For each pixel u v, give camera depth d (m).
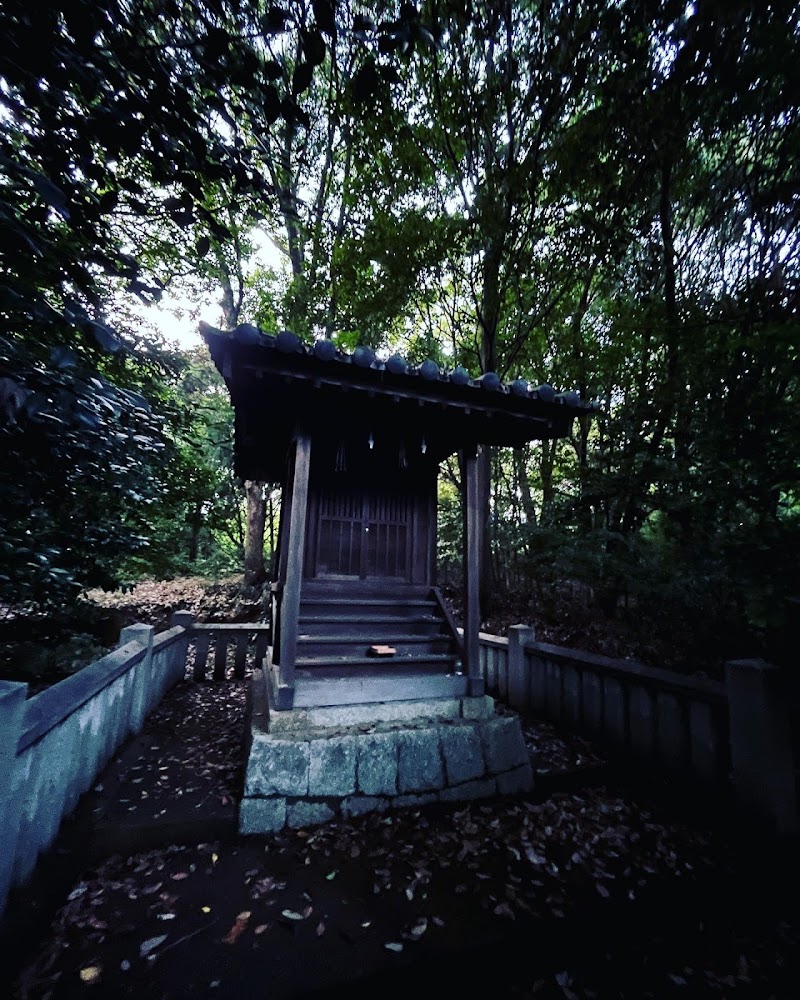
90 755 3.54
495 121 8.49
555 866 2.96
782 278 5.12
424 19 3.65
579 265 8.55
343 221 9.27
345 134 8.47
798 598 2.53
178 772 3.90
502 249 8.20
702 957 2.36
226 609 11.23
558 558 7.16
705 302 6.92
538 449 11.88
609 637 6.70
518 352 9.91
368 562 4.81
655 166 6.84
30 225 2.30
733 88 4.04
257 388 3.82
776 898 2.76
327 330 11.21
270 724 3.68
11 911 2.27
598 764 4.33
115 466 4.23
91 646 5.91
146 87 2.07
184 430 6.19
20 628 5.57
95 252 2.32
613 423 6.91
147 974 2.10
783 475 3.18
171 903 2.55
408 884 2.77
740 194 6.70
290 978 2.12
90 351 4.11
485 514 9.43
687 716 3.90
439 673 4.41
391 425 4.47
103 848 2.93
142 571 9.28
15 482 3.54
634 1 2.82
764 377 4.21
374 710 3.96
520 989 2.16
